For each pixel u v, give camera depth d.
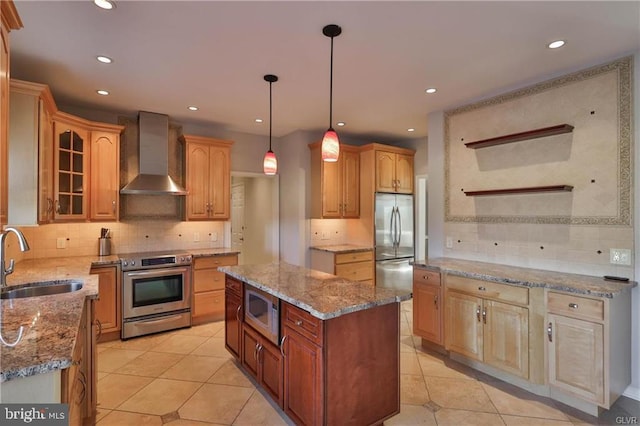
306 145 5.12
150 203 4.36
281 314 2.26
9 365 1.09
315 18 2.09
